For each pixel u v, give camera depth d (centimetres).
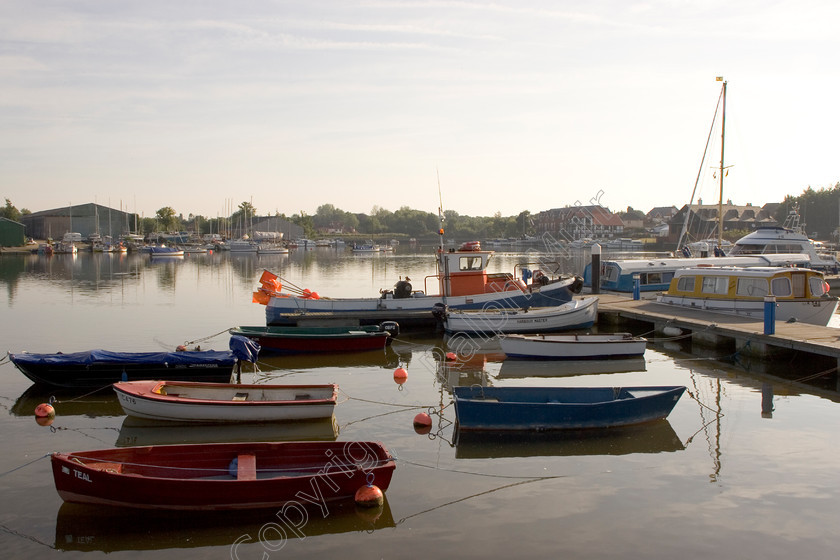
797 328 2258
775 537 991
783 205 11625
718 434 1454
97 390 1798
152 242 13338
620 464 1276
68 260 9156
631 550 954
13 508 1084
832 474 1223
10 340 2700
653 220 14488
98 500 1046
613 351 2270
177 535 1002
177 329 3012
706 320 2503
